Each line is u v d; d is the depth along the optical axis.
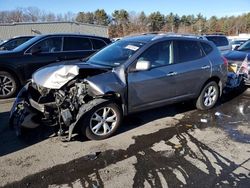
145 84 5.19
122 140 4.90
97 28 47.84
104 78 4.77
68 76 4.64
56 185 3.66
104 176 3.84
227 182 3.71
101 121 4.84
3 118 6.00
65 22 45.25
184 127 5.51
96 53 5.98
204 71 6.17
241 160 4.25
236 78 7.62
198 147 4.66
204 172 3.93
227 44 15.73
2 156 4.36
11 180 3.76
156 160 4.24
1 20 74.12
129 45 5.50
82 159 4.27
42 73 5.06
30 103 4.95
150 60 5.32
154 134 5.16
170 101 5.77
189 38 6.09
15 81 7.59
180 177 3.81
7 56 7.44
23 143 4.78
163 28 93.19
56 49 8.12
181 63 5.79
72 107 4.63
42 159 4.27
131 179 3.77
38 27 43.75
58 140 4.88
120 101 5.00
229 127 5.55
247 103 7.19
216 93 6.66
